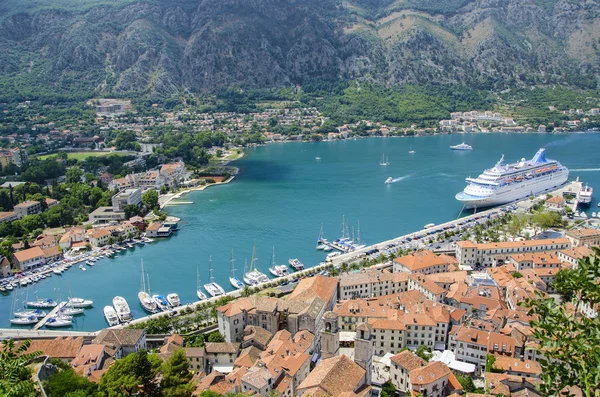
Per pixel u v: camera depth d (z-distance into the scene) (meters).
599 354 45.81
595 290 49.06
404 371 169.38
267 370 165.38
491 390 155.25
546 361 50.34
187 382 140.50
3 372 56.34
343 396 145.75
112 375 135.75
